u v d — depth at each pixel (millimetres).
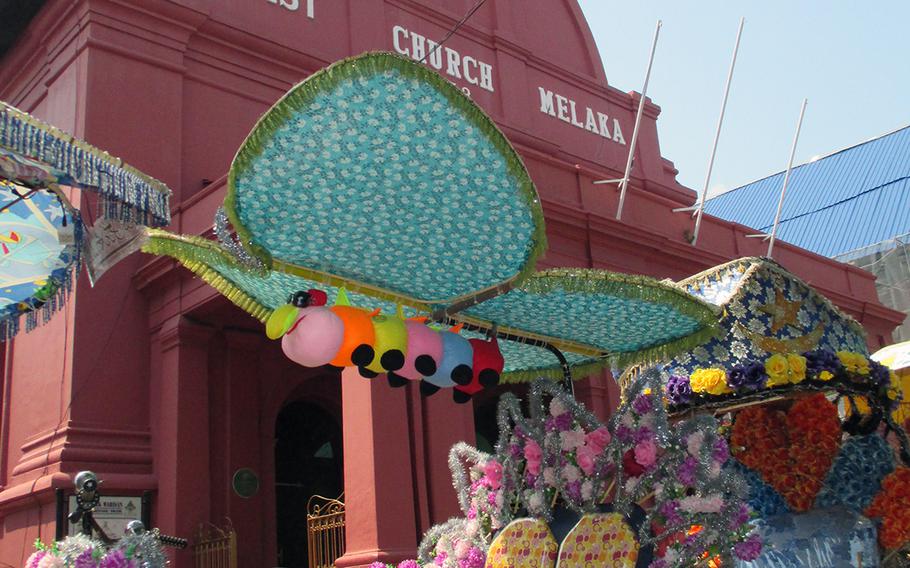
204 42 13102
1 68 14195
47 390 10969
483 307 4277
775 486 5340
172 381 10719
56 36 12719
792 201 27266
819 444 5250
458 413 10258
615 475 4055
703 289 5238
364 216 3502
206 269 4188
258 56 13578
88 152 4070
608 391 12867
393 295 4148
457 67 16594
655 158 20406
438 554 4637
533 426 4195
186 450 10461
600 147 19078
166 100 12273
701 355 5055
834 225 24938
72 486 9727
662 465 4102
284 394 12148
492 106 16984
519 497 4242
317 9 14742
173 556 9969
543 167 12828
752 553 4086
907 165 25234
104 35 12016
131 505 10242
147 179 4438
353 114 3010
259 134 3006
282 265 3799
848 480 5195
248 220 3428
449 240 3670
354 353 3812
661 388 4430
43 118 12734
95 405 10562
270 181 3236
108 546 5066
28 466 10398
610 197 13609
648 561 4023
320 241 3656
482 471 4621
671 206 14781
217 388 11344
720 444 4141
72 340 10625
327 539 9859
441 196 3396
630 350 4926
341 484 13219
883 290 22500
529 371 5379
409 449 9430
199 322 11039
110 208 4359
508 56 17609
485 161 3227
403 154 3191
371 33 15297
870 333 18562
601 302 4148
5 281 5074
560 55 19328
